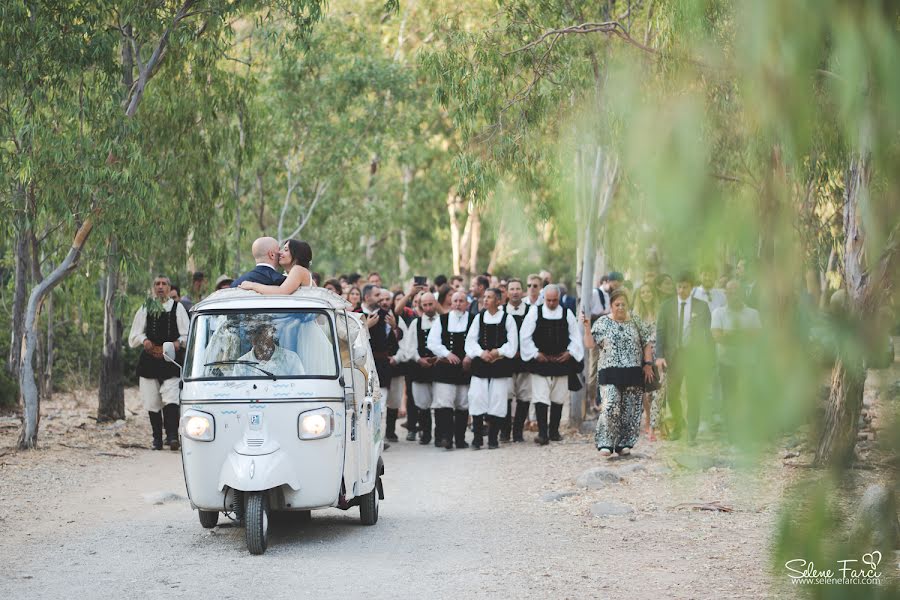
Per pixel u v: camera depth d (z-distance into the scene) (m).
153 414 29.66
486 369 29.61
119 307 29.64
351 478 16.94
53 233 32.47
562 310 30.02
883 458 3.75
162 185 33.22
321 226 62.88
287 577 14.19
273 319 16.94
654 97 3.62
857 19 3.36
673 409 4.42
